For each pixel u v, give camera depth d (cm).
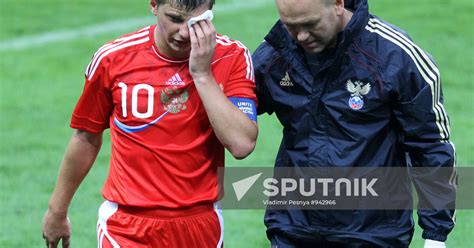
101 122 1669
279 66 1661
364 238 1655
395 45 1608
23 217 2822
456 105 3897
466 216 2759
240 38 4816
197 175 1633
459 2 5297
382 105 1617
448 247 2550
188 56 1605
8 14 5306
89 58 4634
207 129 1628
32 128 3694
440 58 4506
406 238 1680
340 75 1617
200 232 1650
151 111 1611
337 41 1593
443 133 1634
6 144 3503
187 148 1619
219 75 1622
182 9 1527
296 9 1526
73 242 2598
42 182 3130
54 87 4212
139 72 1611
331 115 1628
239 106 1620
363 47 1608
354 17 1584
